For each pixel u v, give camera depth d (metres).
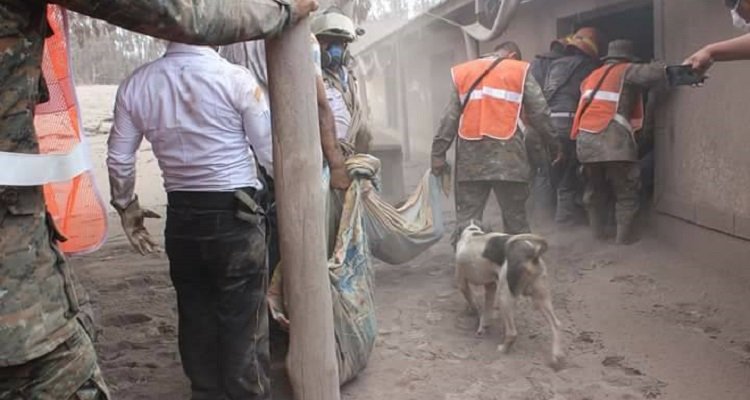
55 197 3.25
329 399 3.23
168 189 3.29
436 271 6.50
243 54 4.31
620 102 6.61
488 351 4.61
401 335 4.93
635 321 4.97
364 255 4.32
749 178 5.41
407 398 3.97
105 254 7.67
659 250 6.55
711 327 4.79
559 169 7.79
